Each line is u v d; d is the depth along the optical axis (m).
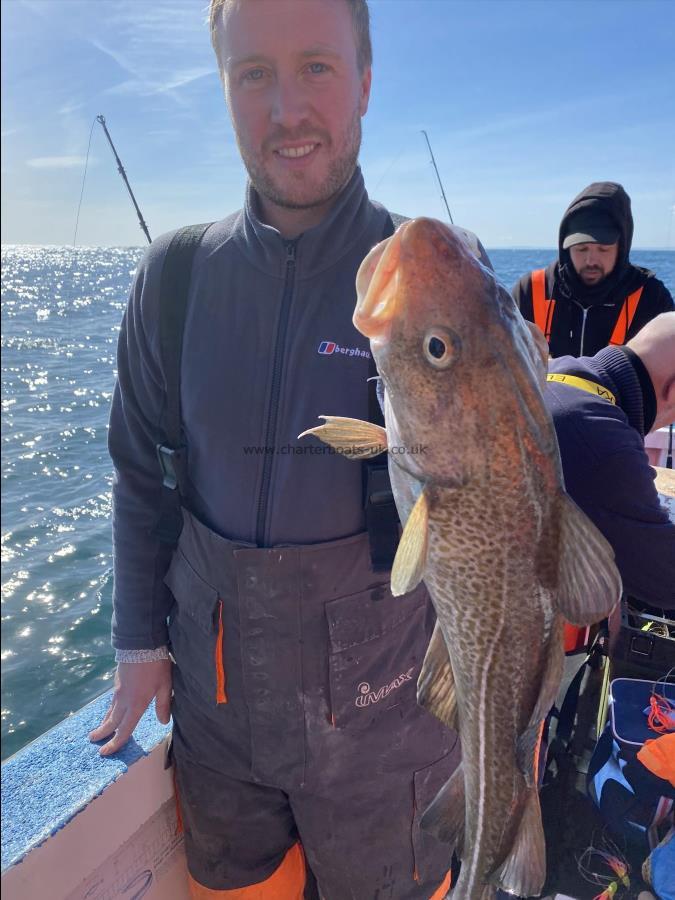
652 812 2.02
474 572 1.22
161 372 1.62
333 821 1.65
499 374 1.15
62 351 17.91
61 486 8.90
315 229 1.46
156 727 1.89
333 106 1.38
